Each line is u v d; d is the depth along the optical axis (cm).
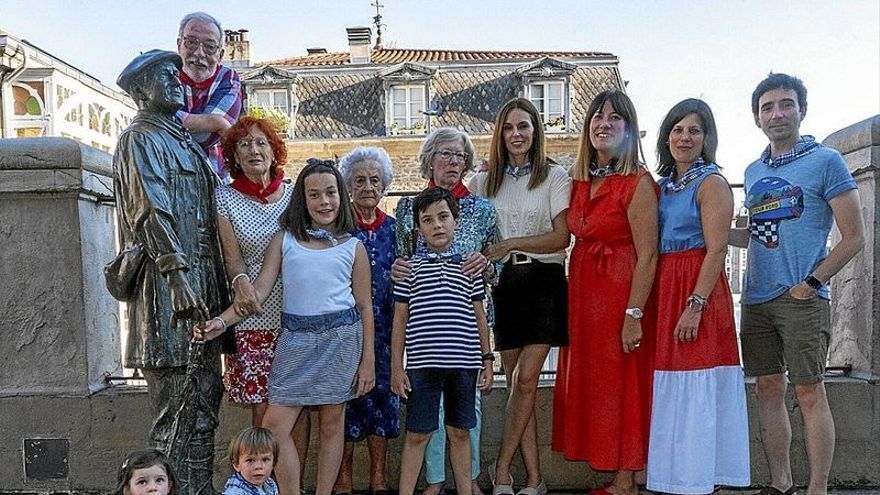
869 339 370
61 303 371
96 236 385
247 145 316
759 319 336
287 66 1992
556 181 346
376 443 368
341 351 308
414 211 331
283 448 308
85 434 374
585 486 385
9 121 1312
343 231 322
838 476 373
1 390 374
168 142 295
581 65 1923
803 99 327
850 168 379
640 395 331
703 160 324
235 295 299
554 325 341
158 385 301
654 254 325
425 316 320
